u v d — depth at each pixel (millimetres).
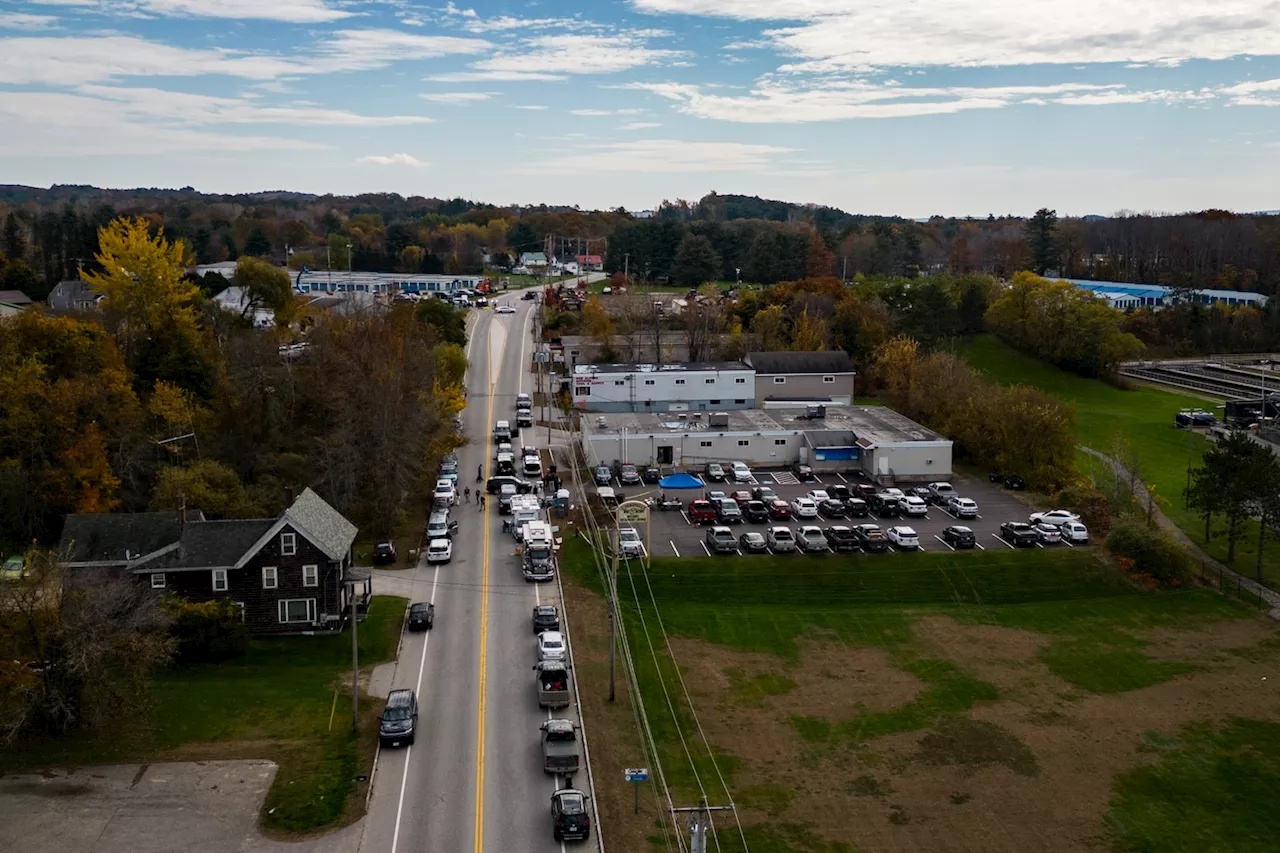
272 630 63656
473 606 68688
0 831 43562
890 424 109000
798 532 83312
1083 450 117938
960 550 80312
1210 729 57500
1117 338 159125
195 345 97438
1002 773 52594
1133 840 47594
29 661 50938
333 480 83500
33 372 78125
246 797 46531
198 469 78750
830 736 55375
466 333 168875
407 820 44875
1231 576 79062
